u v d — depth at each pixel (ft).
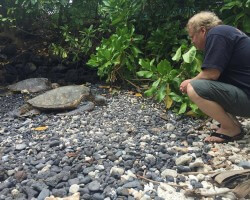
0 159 9.46
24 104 15.16
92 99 14.37
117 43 15.11
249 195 7.57
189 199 7.39
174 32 15.60
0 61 19.17
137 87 15.98
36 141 10.76
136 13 16.61
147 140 10.33
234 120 10.57
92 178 8.09
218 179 7.86
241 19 13.69
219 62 9.28
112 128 11.68
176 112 12.98
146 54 16.84
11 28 19.44
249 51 9.46
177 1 15.98
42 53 19.25
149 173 8.31
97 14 18.88
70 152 9.55
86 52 17.70
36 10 18.67
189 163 8.78
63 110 13.64
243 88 9.64
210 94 9.60
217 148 9.78
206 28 9.77
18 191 7.74
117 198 7.29
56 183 7.88
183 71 12.73
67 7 18.63
